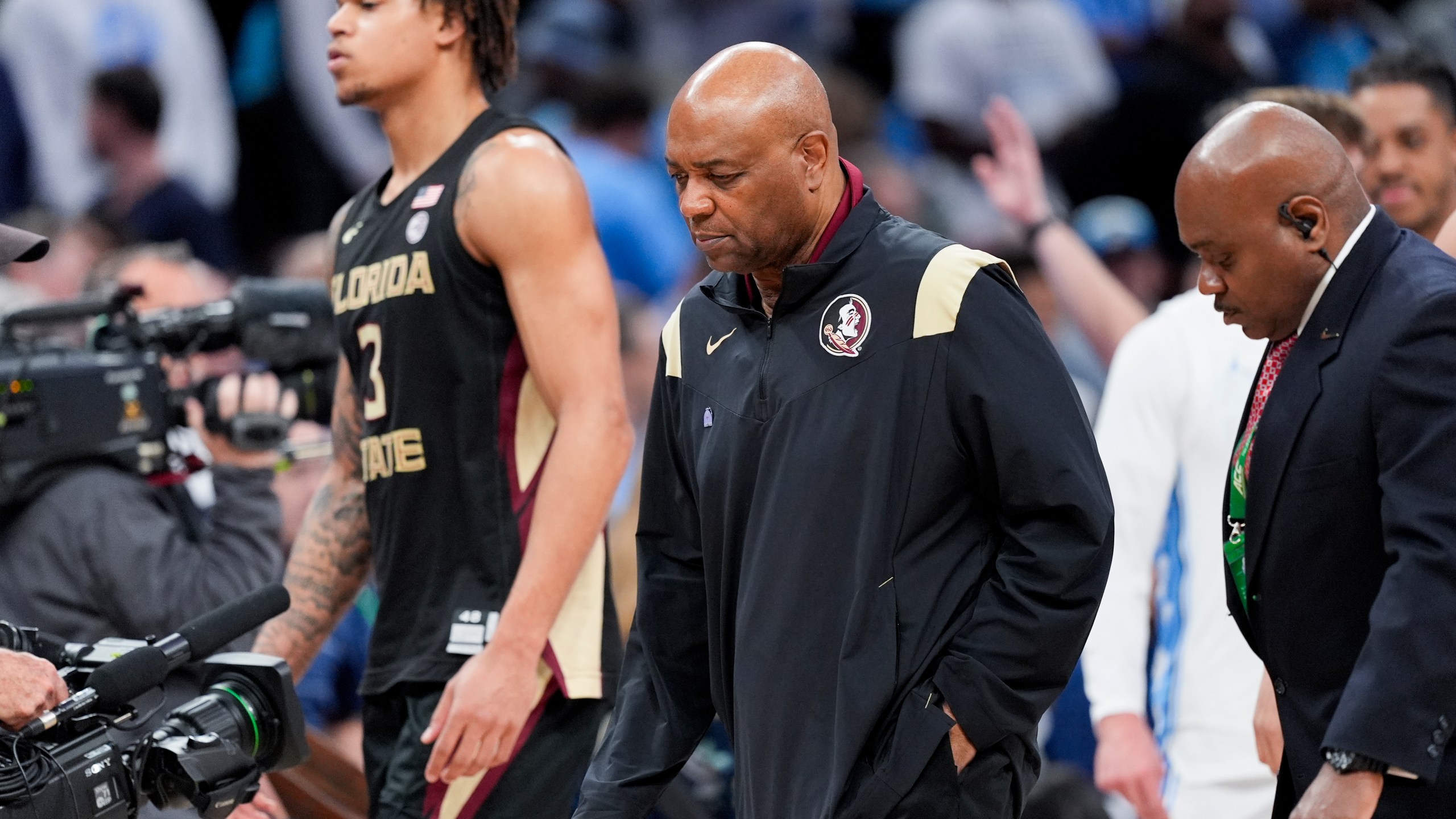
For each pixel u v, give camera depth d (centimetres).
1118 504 1484
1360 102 1430
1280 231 1016
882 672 968
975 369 970
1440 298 985
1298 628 1045
